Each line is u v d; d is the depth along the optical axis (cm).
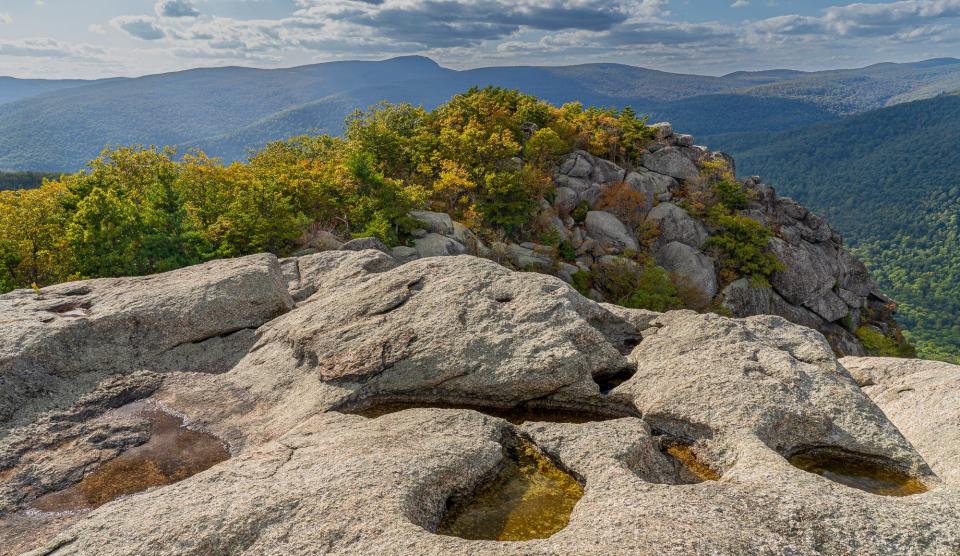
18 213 4781
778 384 1532
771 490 1062
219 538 1008
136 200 5875
